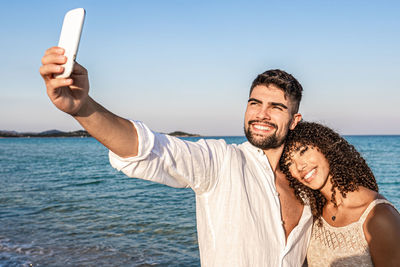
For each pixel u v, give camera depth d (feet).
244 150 6.63
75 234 28.81
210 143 5.81
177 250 24.70
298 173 7.80
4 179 73.41
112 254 23.61
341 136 8.49
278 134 6.64
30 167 102.68
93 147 248.32
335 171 7.86
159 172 4.66
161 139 4.73
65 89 3.39
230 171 5.74
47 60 3.09
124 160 4.24
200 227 5.88
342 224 7.75
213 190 5.58
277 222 6.16
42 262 21.56
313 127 8.20
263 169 6.40
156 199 48.98
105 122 3.88
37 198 48.98
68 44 3.18
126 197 50.93
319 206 8.23
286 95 6.69
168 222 33.55
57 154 167.94
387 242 6.86
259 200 5.97
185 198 49.75
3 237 27.27
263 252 5.67
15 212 38.45
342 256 7.56
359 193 7.77
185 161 4.95
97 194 53.93
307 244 8.02
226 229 5.47
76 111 3.54
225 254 5.39
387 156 119.65
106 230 30.32
